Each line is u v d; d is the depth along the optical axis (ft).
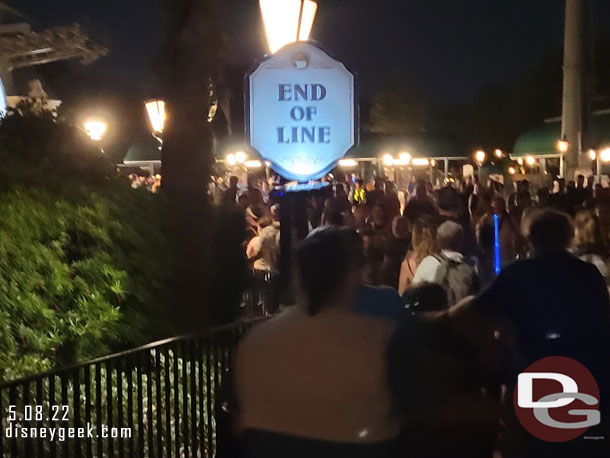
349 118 18.17
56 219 14.60
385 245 22.50
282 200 19.51
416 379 8.51
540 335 10.55
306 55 18.02
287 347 8.09
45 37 45.06
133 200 17.24
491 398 10.44
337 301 8.20
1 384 9.85
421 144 78.89
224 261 19.11
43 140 16.22
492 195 37.81
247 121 18.19
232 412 8.34
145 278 16.15
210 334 13.26
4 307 12.94
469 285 15.31
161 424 13.12
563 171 56.75
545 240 10.79
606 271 17.80
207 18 18.67
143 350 12.40
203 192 18.43
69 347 13.88
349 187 46.75
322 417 8.00
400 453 8.38
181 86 18.51
